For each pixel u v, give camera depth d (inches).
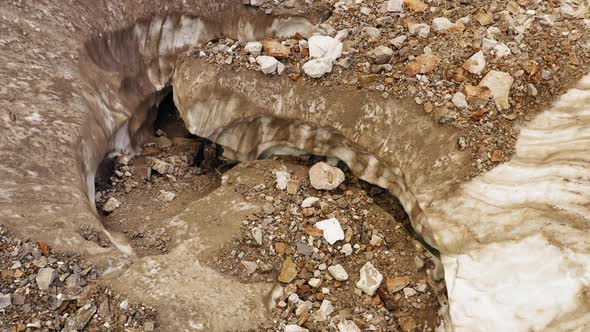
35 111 167.0
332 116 189.8
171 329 130.6
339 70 195.6
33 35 183.6
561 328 117.6
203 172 217.5
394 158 174.7
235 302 141.0
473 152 160.7
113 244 151.3
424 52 193.0
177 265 149.6
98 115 187.2
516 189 147.1
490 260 134.7
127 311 132.7
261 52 210.4
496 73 175.2
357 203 183.3
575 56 183.2
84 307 132.4
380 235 171.2
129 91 213.5
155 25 218.1
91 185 173.3
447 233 147.7
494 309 126.6
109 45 206.5
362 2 238.7
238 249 158.4
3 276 132.4
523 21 198.8
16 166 151.7
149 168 207.9
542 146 158.4
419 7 221.0
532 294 124.6
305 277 155.9
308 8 234.4
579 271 122.6
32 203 146.6
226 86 204.2
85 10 201.0
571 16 202.1
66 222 146.8
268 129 207.6
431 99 176.1
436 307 151.1
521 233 135.6
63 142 164.6
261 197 181.2
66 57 187.3
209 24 226.8
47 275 134.1
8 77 169.8
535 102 173.0
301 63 202.2
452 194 154.9
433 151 167.0
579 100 169.9
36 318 129.0
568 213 134.8
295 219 171.9
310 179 187.9
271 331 138.4
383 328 146.3
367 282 153.4
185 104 211.9
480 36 193.0
